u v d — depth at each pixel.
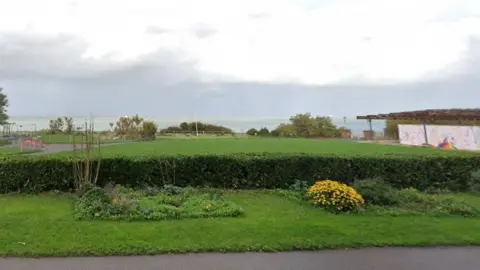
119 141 32.47
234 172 9.77
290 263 4.68
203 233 5.74
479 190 9.85
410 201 8.13
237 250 5.07
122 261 4.64
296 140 34.81
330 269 4.52
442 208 7.46
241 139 36.97
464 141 24.22
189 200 7.89
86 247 5.02
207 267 4.52
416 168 10.12
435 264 4.69
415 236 5.73
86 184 8.56
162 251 4.96
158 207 7.04
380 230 6.03
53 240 5.29
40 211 7.07
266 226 6.17
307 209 7.55
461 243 5.46
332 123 48.88
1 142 32.91
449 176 10.30
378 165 10.00
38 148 25.03
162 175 9.58
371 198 8.03
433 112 27.17
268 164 9.80
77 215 6.60
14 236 5.44
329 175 9.84
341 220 6.65
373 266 4.62
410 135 30.16
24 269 4.35
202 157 9.80
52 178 9.16
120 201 7.19
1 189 9.00
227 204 7.59
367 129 42.78
